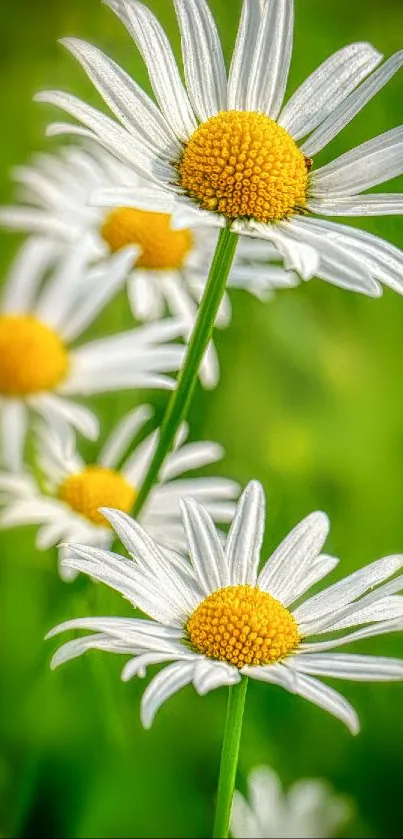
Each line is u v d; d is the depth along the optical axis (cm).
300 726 54
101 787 52
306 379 57
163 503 52
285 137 47
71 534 51
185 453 53
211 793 53
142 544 45
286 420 57
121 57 59
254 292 52
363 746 54
